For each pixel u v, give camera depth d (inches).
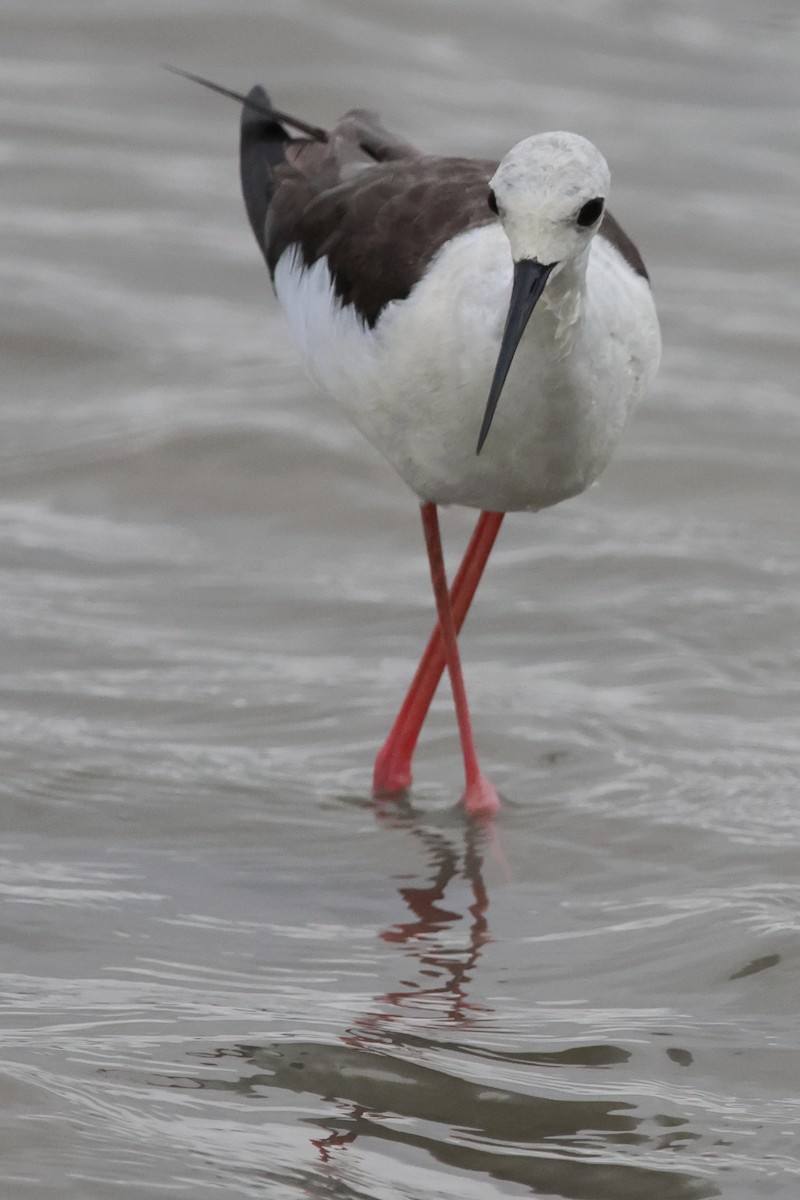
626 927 351.3
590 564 541.0
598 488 602.5
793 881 366.0
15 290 726.5
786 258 813.9
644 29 1086.4
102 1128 278.1
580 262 320.5
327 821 396.2
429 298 344.5
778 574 534.3
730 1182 272.2
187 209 831.1
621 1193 269.0
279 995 323.0
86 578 519.8
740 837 386.6
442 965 336.8
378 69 980.6
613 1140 281.4
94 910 351.3
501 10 1082.1
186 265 775.1
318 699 453.1
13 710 436.5
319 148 426.6
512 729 440.1
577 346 332.2
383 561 546.0
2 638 474.6
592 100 981.2
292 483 588.4
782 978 329.1
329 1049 303.6
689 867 375.6
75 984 322.7
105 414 634.2
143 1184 265.7
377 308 355.6
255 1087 291.7
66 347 687.7
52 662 463.8
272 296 757.9
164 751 422.0
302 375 676.1
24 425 627.8
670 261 808.9
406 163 387.9
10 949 334.0
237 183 862.5
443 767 425.7
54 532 551.8
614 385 343.9
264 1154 274.5
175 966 331.9
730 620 500.7
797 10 1123.9
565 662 480.1
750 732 439.2
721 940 342.3
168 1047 301.9
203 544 550.3
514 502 363.9
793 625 497.7
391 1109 287.9
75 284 741.9
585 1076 298.7
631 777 416.5
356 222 371.2
